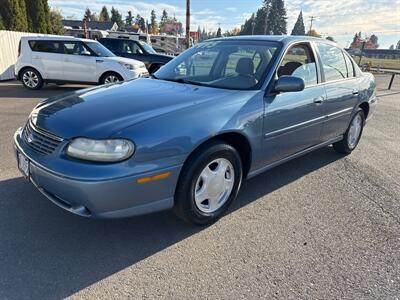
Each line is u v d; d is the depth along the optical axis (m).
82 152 2.35
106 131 2.37
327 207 3.48
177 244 2.74
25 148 2.74
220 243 2.79
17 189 3.49
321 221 3.21
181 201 2.73
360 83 4.81
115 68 10.19
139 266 2.47
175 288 2.27
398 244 2.88
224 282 2.34
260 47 3.67
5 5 21.05
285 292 2.27
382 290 2.33
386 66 36.62
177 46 31.05
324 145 4.44
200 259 2.57
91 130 2.40
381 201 3.66
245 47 3.75
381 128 7.21
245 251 2.70
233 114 2.91
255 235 2.92
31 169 2.64
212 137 2.77
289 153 3.74
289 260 2.61
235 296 2.22
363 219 3.27
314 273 2.47
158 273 2.40
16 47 13.26
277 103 3.30
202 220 2.94
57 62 10.16
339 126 4.53
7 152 4.56
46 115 2.76
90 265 2.45
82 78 10.30
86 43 10.33
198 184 2.83
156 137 2.44
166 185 2.56
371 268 2.55
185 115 2.66
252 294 2.24
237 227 3.04
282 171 4.41
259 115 3.12
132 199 2.43
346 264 2.59
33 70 10.22
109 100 2.90
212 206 3.01
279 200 3.60
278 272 2.47
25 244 2.64
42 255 2.53
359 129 5.19
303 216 3.28
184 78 3.69
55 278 2.30
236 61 3.61
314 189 3.90
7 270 2.35
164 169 2.50
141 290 2.23
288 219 3.21
